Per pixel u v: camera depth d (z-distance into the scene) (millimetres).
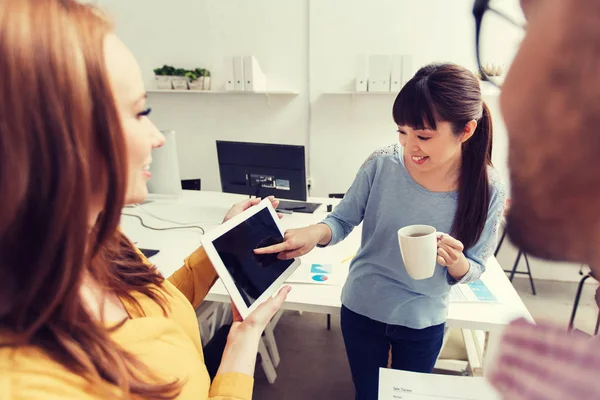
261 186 2283
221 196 2670
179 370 597
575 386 234
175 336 646
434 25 2930
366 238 1060
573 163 191
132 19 3449
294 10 3160
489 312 1199
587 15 176
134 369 524
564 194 196
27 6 366
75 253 418
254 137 3559
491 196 856
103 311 544
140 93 496
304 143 3473
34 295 420
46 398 407
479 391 538
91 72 397
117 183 440
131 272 681
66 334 451
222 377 640
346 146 3393
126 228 2025
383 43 3061
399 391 568
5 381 397
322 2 3080
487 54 211
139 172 530
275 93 3316
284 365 2096
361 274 1062
